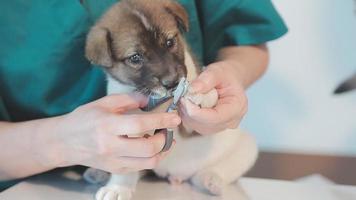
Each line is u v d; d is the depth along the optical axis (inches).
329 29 41.3
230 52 31.3
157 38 24.8
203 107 23.2
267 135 44.9
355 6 40.3
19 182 26.8
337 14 40.9
